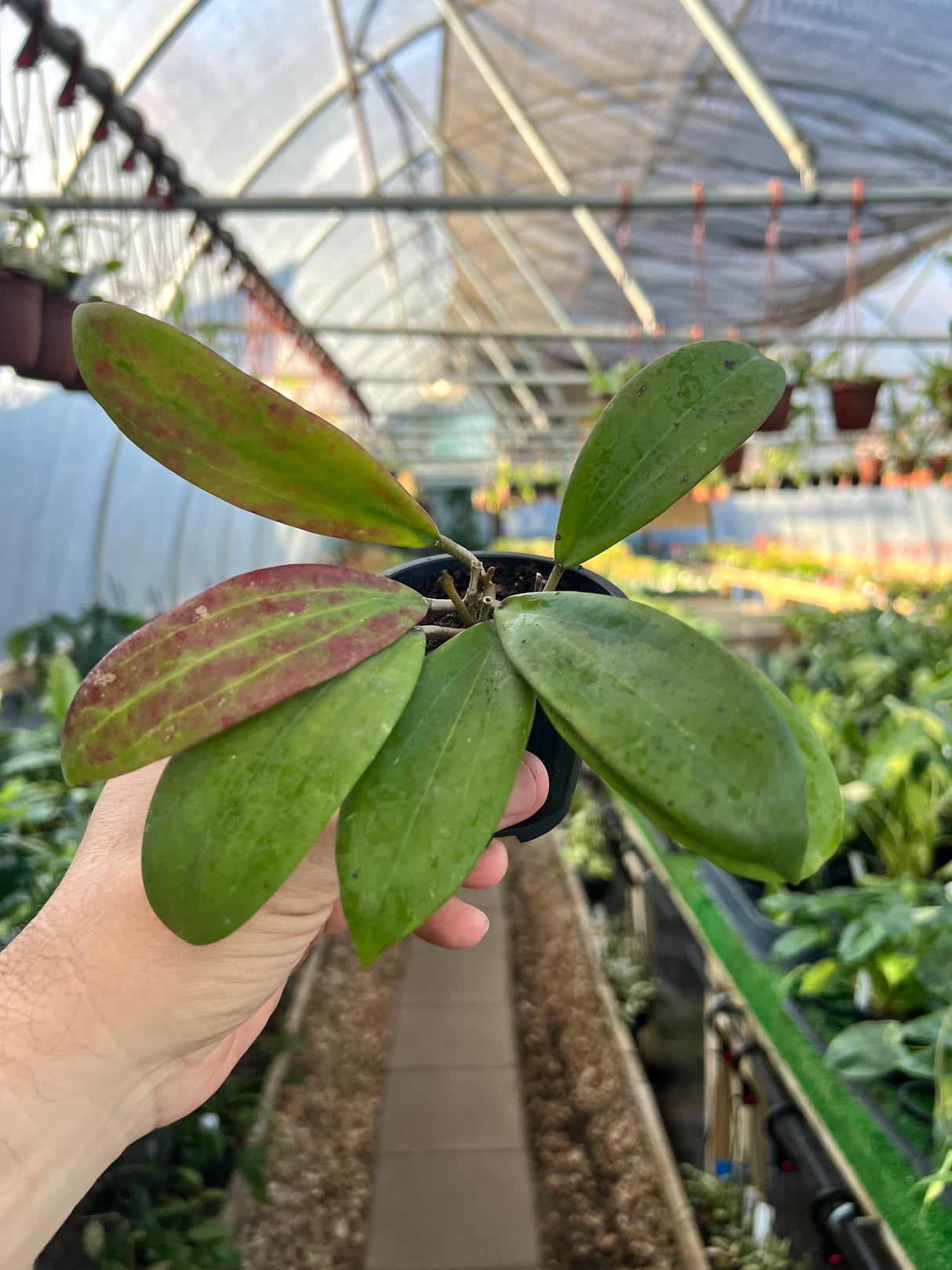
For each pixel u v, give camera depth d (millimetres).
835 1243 1357
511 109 3879
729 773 426
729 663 456
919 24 2889
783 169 4211
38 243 1966
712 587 9047
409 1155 2473
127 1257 1570
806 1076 1485
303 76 3908
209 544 6391
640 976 3133
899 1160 1235
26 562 3891
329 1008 3154
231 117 3955
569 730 479
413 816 461
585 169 4773
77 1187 555
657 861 2631
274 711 486
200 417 512
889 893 1511
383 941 434
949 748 1780
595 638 499
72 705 472
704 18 3016
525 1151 2488
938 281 5559
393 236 6320
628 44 3488
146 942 562
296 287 6418
